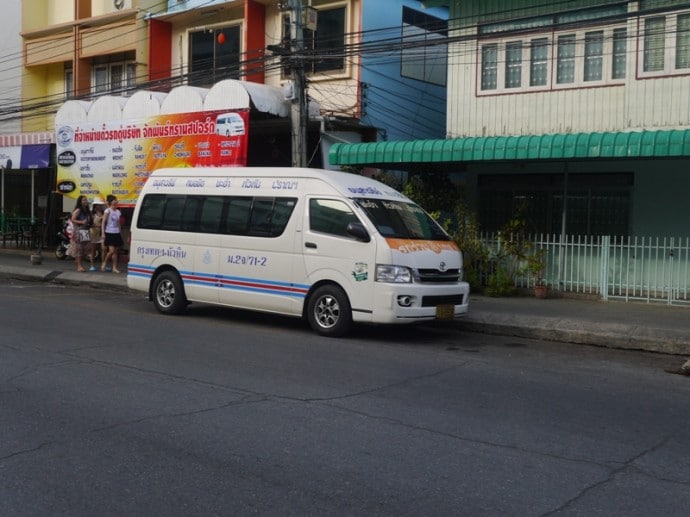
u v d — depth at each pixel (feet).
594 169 51.72
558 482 16.89
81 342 32.68
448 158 48.16
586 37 50.24
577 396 25.27
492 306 44.32
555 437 20.34
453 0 55.31
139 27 77.77
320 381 26.35
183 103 61.05
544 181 53.78
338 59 65.62
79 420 20.97
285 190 37.88
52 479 16.55
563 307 44.37
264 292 37.91
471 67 54.95
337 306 35.24
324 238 35.65
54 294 51.08
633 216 50.29
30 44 91.40
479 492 16.17
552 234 53.62
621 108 48.93
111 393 23.94
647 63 47.57
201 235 40.73
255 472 17.13
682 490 16.56
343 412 22.31
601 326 37.22
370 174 58.90
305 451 18.65
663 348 34.53
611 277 48.37
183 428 20.36
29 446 18.71
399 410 22.72
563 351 34.63
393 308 33.58
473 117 54.95
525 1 52.49
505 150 46.14
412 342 35.53
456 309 35.91
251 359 29.99
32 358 28.99
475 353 33.22
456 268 36.78
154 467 17.37
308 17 54.13
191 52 77.61
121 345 32.27
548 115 51.83
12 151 77.10
